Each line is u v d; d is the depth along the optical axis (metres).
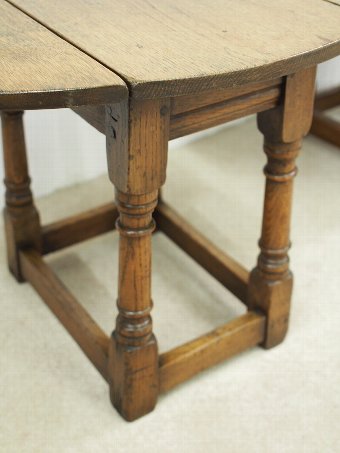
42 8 1.29
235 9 1.32
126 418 1.46
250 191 2.24
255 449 1.41
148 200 1.22
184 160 2.40
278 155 1.39
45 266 1.72
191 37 1.18
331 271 1.89
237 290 1.68
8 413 1.47
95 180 2.30
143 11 1.29
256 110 1.30
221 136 2.55
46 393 1.52
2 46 1.11
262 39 1.19
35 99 0.97
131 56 1.10
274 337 1.63
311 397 1.52
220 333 1.53
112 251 1.97
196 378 1.57
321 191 2.24
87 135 2.22
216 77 1.05
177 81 1.03
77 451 1.40
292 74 1.28
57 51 1.10
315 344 1.66
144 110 1.11
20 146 1.66
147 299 1.34
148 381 1.43
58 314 1.67
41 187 2.21
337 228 2.07
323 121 2.47
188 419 1.47
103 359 1.48
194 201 2.18
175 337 1.67
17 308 1.75
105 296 1.80
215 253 1.74
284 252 1.53
